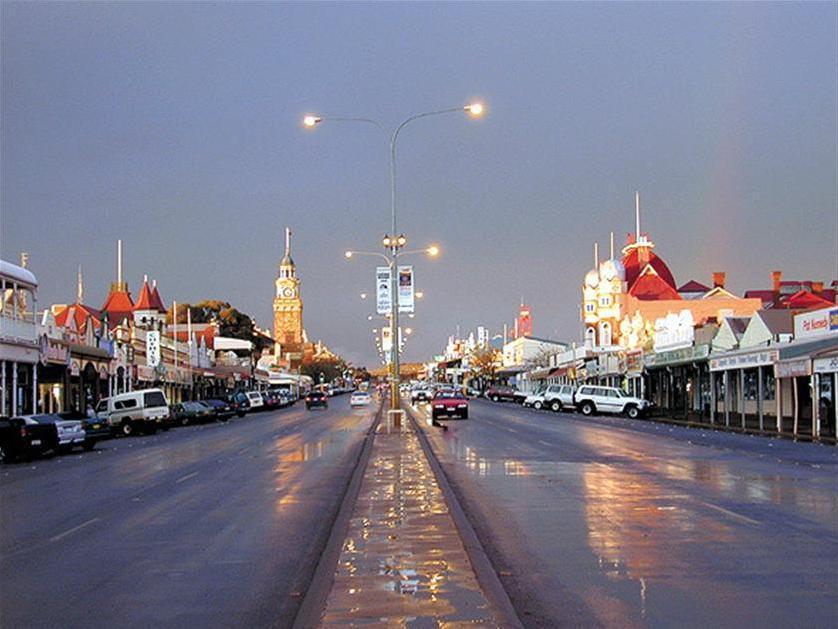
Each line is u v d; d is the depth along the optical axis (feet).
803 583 32.83
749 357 138.51
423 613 27.50
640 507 52.60
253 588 33.60
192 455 103.50
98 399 197.26
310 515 52.06
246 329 545.03
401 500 53.21
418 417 203.51
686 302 323.16
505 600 29.30
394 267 136.36
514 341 500.33
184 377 274.77
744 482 65.67
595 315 344.08
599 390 205.77
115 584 34.63
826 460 85.71
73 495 65.36
